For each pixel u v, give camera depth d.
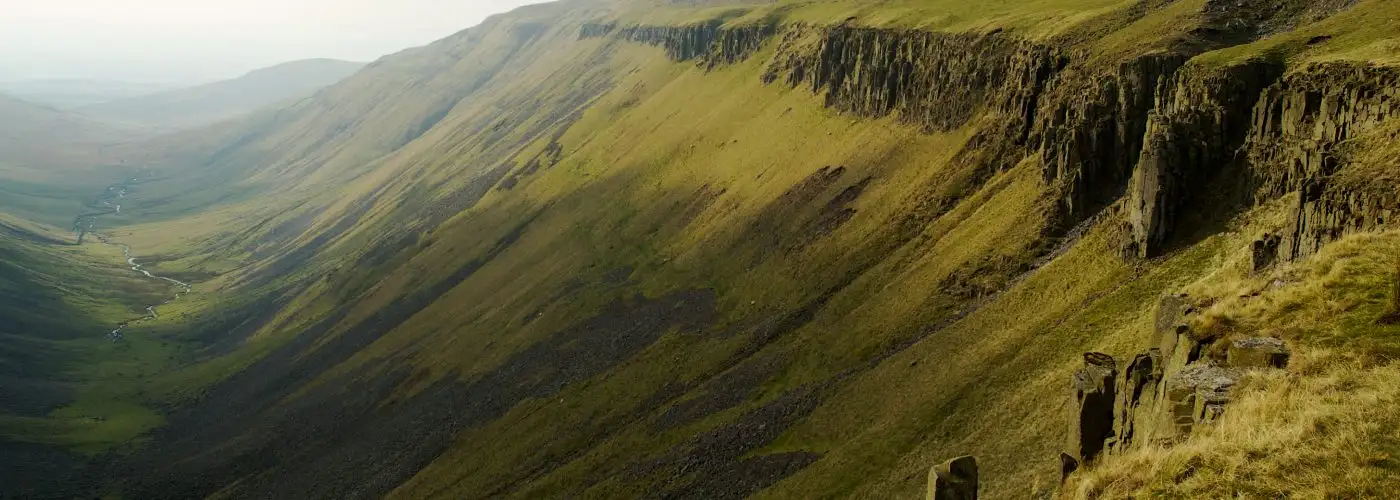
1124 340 59.38
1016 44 119.12
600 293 153.12
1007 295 83.69
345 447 137.00
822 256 121.19
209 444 161.62
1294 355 27.14
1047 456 49.09
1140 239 74.31
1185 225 73.62
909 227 113.50
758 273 129.75
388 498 110.88
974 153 115.31
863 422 75.38
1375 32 72.94
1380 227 41.03
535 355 138.75
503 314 164.88
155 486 145.62
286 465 139.38
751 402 93.19
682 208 177.00
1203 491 21.20
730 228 151.50
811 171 150.00
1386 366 24.58
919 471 59.47
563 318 148.38
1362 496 18.72
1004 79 119.06
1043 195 93.75
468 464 110.31
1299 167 65.44
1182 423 25.83
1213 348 29.77
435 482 109.19
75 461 161.62
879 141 142.50
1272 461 20.98
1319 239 46.69
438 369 151.75
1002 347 73.25
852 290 107.12
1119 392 31.92
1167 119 79.44
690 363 111.94
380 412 145.00
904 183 124.75
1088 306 71.12
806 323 107.19
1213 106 77.19
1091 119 90.69
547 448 105.50
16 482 149.00
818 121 169.12
